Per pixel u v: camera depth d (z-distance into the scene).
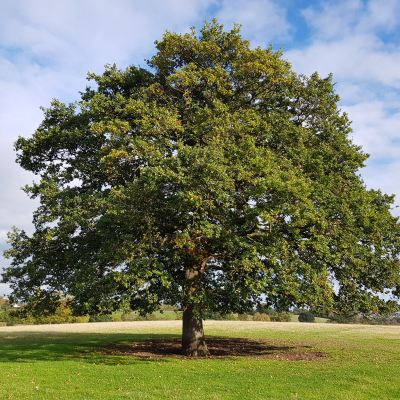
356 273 15.16
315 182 15.17
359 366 15.28
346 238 14.45
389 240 16.19
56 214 17.62
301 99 19.05
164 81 20.22
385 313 16.28
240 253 14.70
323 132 18.42
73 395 9.90
